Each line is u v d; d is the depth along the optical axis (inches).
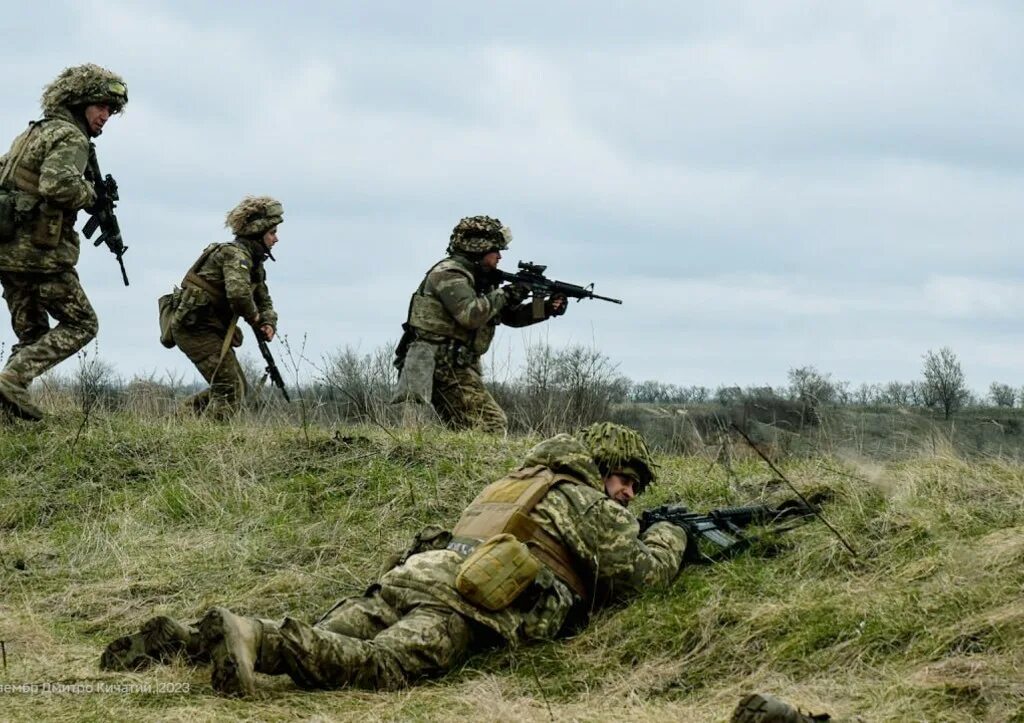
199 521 316.5
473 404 421.1
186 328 427.5
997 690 173.2
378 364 469.4
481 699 189.8
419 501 307.4
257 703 189.3
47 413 402.6
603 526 222.7
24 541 311.1
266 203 430.3
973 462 282.4
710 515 249.4
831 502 261.9
